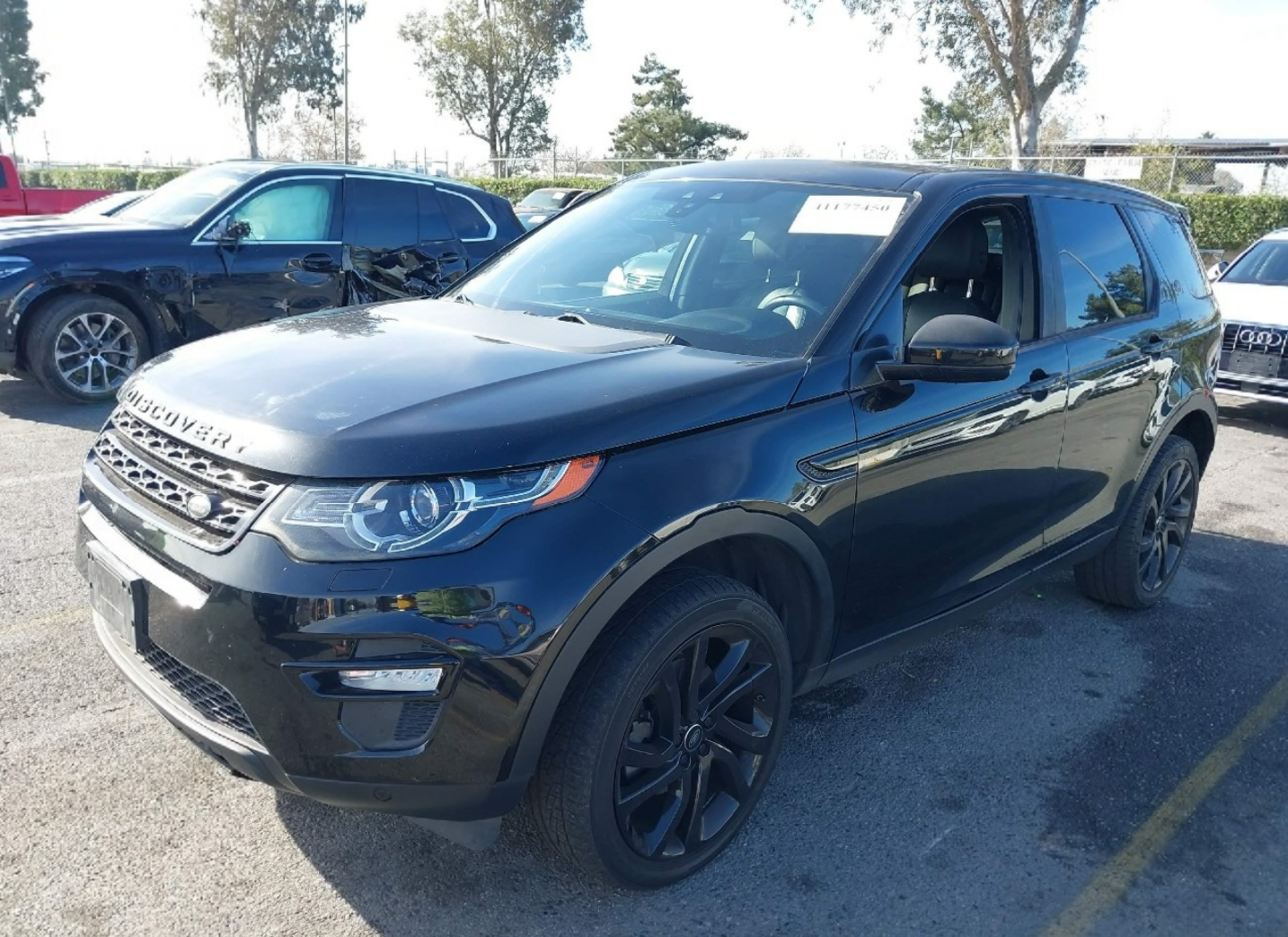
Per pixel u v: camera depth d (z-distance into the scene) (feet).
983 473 10.80
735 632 8.61
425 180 28.30
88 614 13.14
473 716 7.11
